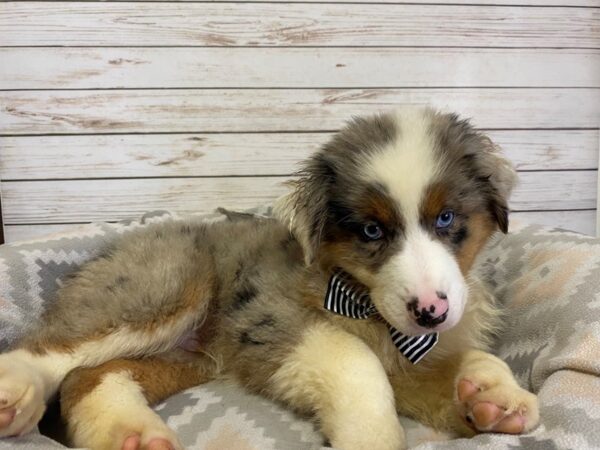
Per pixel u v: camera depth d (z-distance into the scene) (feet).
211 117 2.06
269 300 1.21
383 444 0.98
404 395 1.16
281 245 1.36
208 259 1.38
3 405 0.93
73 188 2.06
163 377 1.24
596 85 2.19
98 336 1.19
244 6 1.99
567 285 1.28
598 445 0.87
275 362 1.13
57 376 1.14
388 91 2.11
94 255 1.50
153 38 1.98
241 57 2.03
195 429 1.11
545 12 2.11
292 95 2.07
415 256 1.02
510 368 1.23
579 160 2.23
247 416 1.13
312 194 1.14
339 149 1.16
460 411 1.05
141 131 2.05
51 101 1.99
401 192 1.06
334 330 1.13
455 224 1.11
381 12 2.04
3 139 2.00
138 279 1.27
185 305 1.28
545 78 2.16
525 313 1.33
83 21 1.95
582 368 1.03
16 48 1.94
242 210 1.98
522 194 2.23
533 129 2.19
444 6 2.06
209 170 2.10
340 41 2.05
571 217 2.27
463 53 2.11
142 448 0.95
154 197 2.10
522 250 1.52
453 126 1.20
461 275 1.07
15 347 1.20
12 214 2.06
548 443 0.89
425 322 0.98
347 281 1.15
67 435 1.07
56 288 1.52
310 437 1.06
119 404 1.07
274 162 2.11
